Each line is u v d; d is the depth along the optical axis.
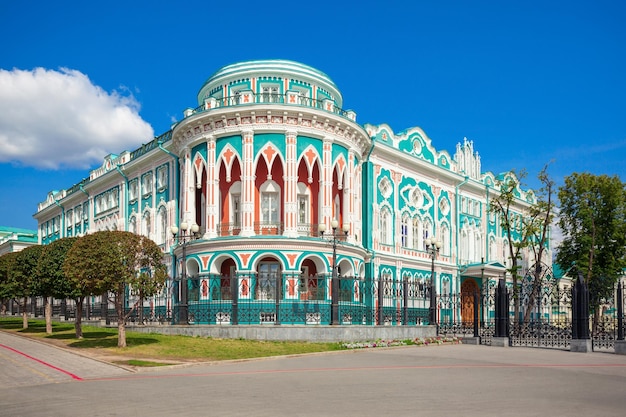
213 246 31.75
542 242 42.91
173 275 37.19
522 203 55.66
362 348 24.08
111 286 22.05
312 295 31.16
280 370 17.23
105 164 48.78
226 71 35.56
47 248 29.27
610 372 17.31
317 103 34.69
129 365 17.64
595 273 44.22
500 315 28.42
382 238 38.94
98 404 11.48
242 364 18.94
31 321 41.66
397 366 18.38
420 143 43.00
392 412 10.50
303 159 32.84
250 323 28.95
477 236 49.50
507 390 13.32
